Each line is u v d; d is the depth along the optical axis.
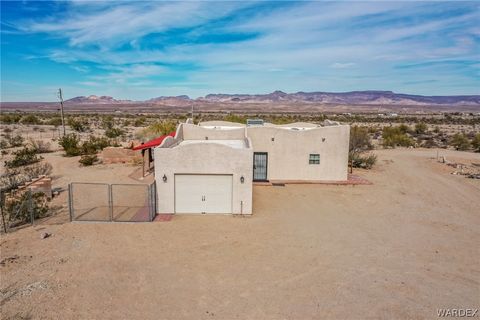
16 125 74.50
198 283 10.38
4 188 19.03
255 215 16.97
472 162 36.62
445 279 10.98
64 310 8.83
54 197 19.23
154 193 16.58
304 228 15.31
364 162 31.92
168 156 16.55
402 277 11.05
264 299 9.59
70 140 36.28
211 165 16.67
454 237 14.73
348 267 11.65
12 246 12.62
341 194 21.50
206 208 16.97
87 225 14.98
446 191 23.44
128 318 8.61
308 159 24.11
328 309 9.17
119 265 11.39
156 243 13.25
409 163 35.19
